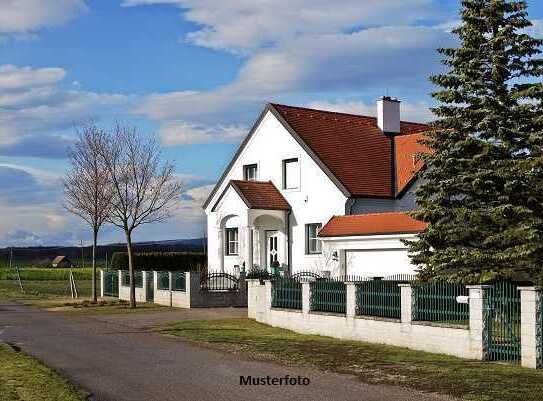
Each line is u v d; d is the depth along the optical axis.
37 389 12.50
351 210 32.31
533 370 14.05
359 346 18.16
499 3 21.66
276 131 36.06
